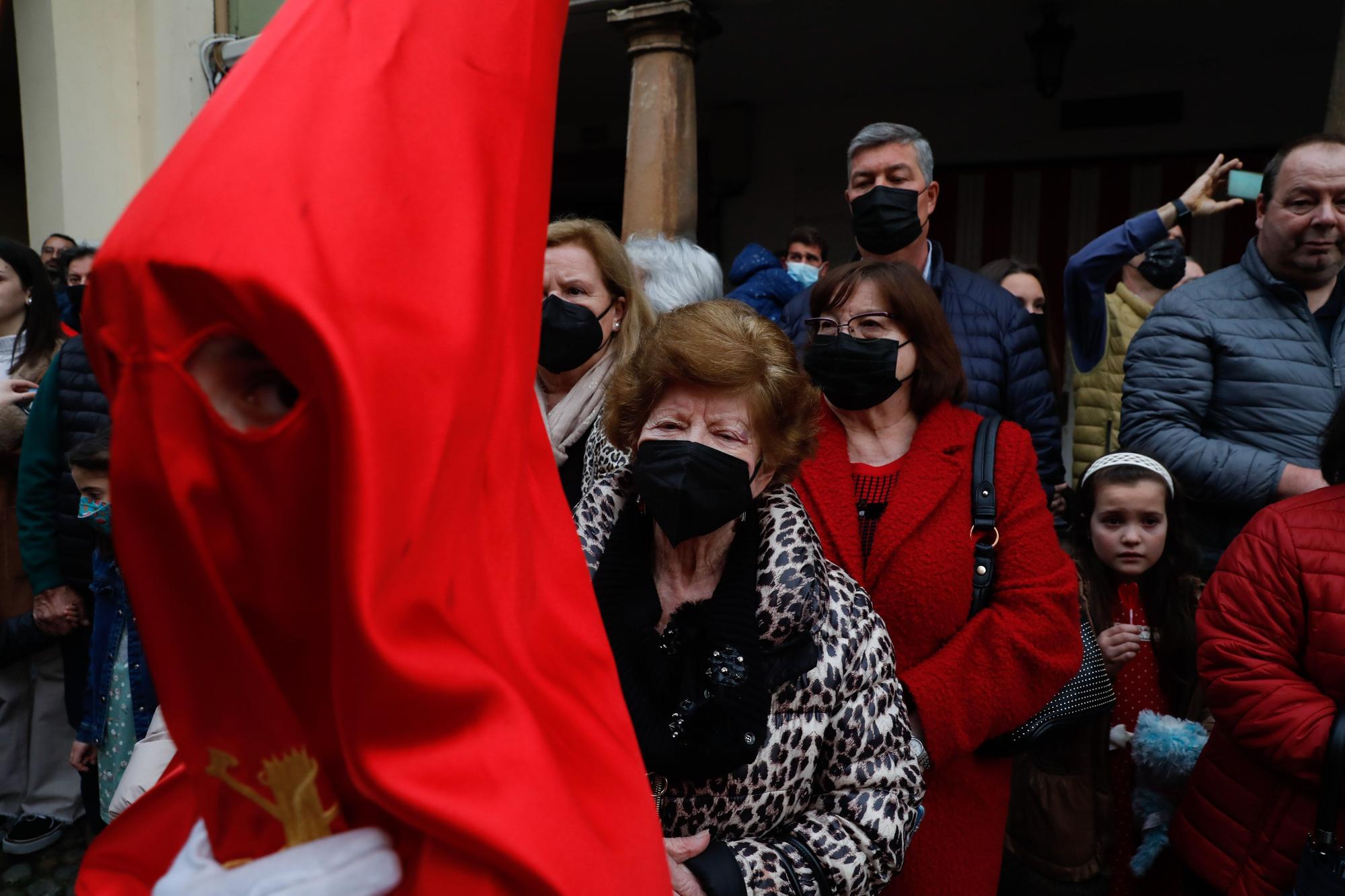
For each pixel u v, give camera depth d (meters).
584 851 0.65
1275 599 1.80
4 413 3.29
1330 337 2.61
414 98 0.59
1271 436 2.57
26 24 6.41
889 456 2.02
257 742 0.64
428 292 0.58
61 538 3.14
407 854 0.66
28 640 3.30
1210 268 6.29
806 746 1.31
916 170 2.87
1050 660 1.78
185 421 0.56
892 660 1.43
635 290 2.33
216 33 6.42
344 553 0.54
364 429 0.54
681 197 4.66
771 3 4.66
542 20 0.68
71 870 3.41
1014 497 1.88
